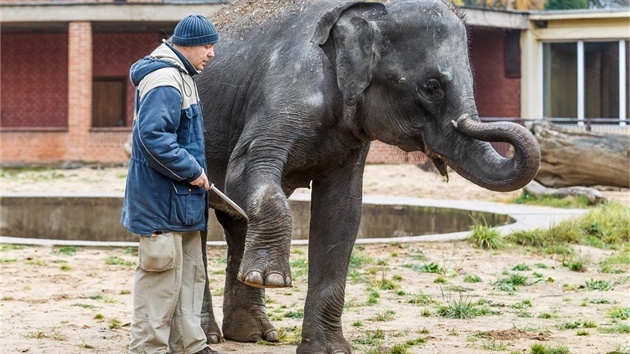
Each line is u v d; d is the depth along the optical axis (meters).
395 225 21.34
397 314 10.95
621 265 15.09
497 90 43.41
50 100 46.66
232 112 8.62
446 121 7.38
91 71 41.84
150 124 7.23
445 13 7.55
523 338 9.55
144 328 7.59
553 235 17.36
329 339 8.41
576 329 10.10
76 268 14.16
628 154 23.67
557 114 43.06
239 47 8.74
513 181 6.98
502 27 41.69
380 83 7.59
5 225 22.27
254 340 9.53
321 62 7.86
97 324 10.26
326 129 7.89
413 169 34.56
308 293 8.53
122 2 40.66
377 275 13.79
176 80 7.38
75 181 33.09
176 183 7.42
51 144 41.78
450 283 13.31
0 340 9.31
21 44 46.62
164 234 7.45
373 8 7.67
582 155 23.77
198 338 7.77
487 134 7.05
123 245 16.34
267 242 7.45
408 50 7.49
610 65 42.44
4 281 12.92
